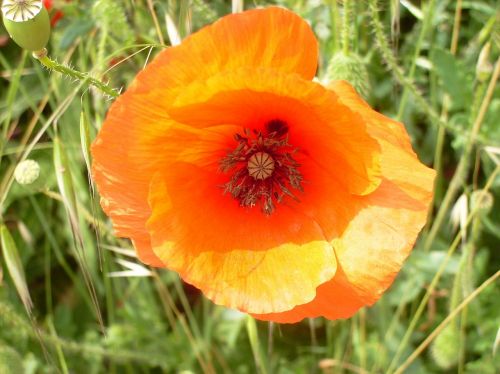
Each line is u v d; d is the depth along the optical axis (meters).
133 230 0.13
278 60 0.12
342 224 0.13
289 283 0.13
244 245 0.14
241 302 0.13
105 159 0.12
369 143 0.12
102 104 0.19
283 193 0.14
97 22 0.19
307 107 0.12
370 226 0.13
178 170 0.13
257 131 0.14
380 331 0.21
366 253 0.13
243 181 0.14
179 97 0.12
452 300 0.18
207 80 0.11
